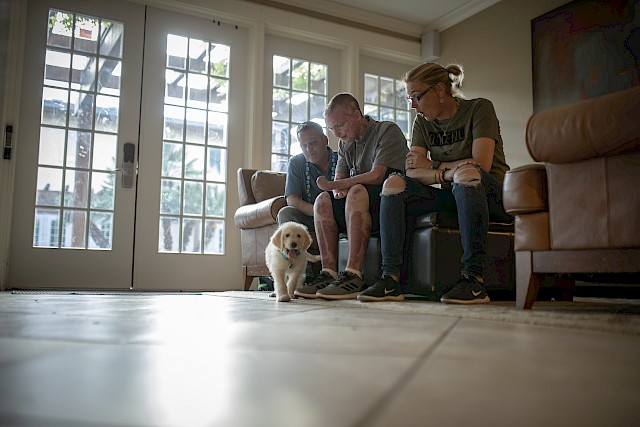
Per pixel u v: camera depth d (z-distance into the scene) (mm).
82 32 3750
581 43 3643
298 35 4469
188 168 4012
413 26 4934
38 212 3529
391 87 4953
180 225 3939
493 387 477
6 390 435
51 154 3598
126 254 3740
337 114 2316
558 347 762
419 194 2074
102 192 3723
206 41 4148
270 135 4320
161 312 1367
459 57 4738
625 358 662
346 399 419
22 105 3525
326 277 2221
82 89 3719
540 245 1490
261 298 2297
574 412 400
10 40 3467
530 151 1472
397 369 555
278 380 490
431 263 2146
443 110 2191
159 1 3928
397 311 1501
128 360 591
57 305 1675
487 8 4480
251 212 3330
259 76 4234
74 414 363
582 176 1392
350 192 2143
